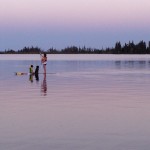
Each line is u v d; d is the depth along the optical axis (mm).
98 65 76438
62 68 64250
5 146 11805
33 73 46094
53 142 12258
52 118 16016
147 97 22984
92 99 22062
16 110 17969
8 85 31500
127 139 12602
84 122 15227
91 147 11711
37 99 22047
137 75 44719
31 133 13391
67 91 26516
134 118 16047
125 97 23000
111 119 15836
